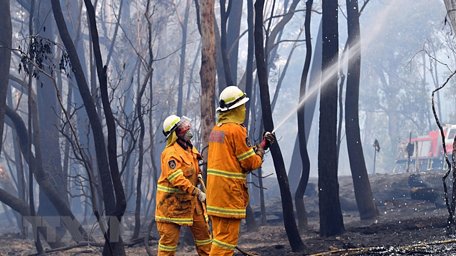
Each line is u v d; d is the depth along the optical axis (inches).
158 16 1066.1
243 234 572.4
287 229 395.5
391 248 355.9
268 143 245.6
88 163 480.1
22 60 433.4
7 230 962.7
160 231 290.5
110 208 410.6
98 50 361.1
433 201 685.9
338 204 455.2
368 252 353.7
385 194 795.4
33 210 534.3
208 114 486.3
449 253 318.3
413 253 331.9
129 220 805.9
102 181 412.5
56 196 563.2
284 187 390.3
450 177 713.6
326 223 453.7
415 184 770.2
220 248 241.4
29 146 554.3
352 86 610.5
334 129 455.2
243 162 239.0
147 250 437.1
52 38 855.1
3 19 554.9
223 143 240.2
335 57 456.4
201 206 293.6
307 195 891.4
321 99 455.8
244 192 243.6
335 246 400.2
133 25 1065.5
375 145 890.1
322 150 455.5
